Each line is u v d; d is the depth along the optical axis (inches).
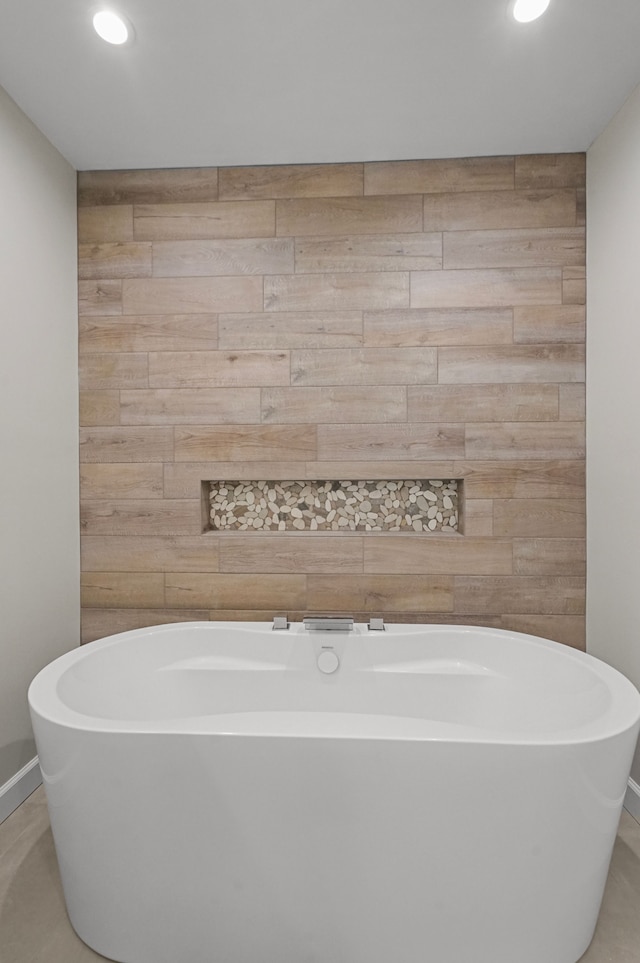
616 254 83.8
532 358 94.7
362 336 96.3
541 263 94.5
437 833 50.9
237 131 88.0
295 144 91.6
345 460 96.7
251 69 74.2
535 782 50.1
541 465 94.9
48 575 89.4
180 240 98.0
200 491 98.3
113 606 99.1
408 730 51.9
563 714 73.3
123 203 98.3
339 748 50.9
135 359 98.4
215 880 53.1
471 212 95.2
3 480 77.9
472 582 95.9
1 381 77.5
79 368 99.0
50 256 90.4
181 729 52.5
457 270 95.3
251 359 97.5
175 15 65.1
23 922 60.9
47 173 89.7
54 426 91.3
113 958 56.2
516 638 85.0
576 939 54.6
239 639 89.7
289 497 101.3
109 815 53.8
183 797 52.5
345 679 87.6
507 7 64.3
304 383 97.0
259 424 97.5
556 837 51.0
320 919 52.7
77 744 53.5
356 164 96.7
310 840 51.9
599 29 67.7
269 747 51.4
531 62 73.2
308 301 96.8
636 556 78.8
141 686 84.7
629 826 76.4
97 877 55.3
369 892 52.1
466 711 84.6
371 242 96.2
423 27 67.2
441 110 83.0
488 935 52.1
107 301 98.6
